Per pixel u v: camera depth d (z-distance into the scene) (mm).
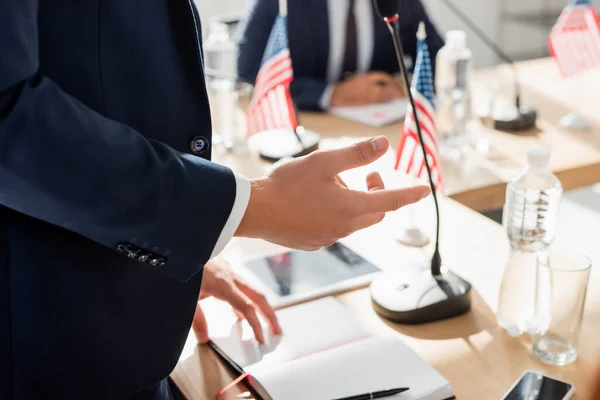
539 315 947
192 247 751
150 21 807
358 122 1998
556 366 926
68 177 691
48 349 812
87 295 814
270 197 773
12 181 694
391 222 1366
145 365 870
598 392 869
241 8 3438
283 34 1622
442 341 990
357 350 939
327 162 788
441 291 1050
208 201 740
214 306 1102
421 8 2508
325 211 787
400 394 858
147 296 848
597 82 2336
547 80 2367
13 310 796
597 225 2449
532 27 4219
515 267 994
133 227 728
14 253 786
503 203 1586
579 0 2170
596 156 1714
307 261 1226
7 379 815
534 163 1064
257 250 1285
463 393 880
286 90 1637
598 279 1146
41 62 764
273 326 1021
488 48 4191
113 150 705
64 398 835
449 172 1637
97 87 788
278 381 886
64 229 794
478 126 1958
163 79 827
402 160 1368
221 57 2096
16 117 666
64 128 684
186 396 907
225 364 971
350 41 2506
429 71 1334
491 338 993
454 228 1330
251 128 1690
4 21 654
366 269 1186
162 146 751
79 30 771
